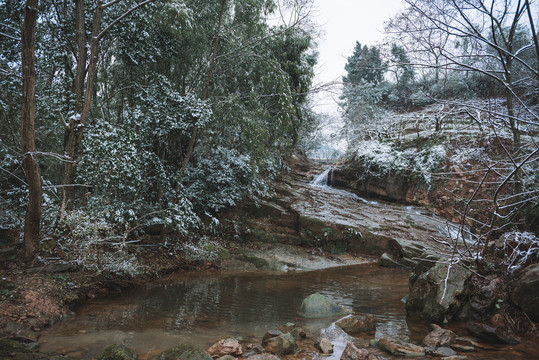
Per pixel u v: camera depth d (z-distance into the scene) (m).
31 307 4.57
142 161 8.13
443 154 12.92
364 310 5.30
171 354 3.18
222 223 11.38
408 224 11.55
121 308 5.29
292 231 11.49
